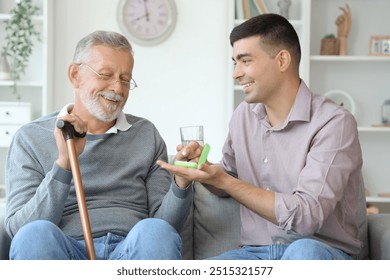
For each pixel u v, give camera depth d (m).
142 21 5.01
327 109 2.14
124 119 2.37
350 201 2.17
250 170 2.25
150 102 5.06
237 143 2.29
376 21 5.00
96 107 2.26
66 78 4.98
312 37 5.00
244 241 2.25
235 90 5.02
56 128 2.05
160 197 2.33
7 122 4.67
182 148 2.09
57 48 4.97
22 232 1.81
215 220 2.35
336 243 2.14
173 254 1.86
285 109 2.20
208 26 5.05
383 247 2.17
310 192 2.02
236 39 2.21
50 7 4.80
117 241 2.16
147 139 2.39
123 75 2.28
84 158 2.26
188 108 5.07
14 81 4.69
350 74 5.00
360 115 5.00
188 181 2.15
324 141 2.09
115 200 2.26
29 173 2.19
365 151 5.03
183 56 5.05
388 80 5.00
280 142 2.19
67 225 2.17
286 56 2.18
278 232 2.15
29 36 4.89
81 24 4.99
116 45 2.28
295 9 5.00
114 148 2.31
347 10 4.90
